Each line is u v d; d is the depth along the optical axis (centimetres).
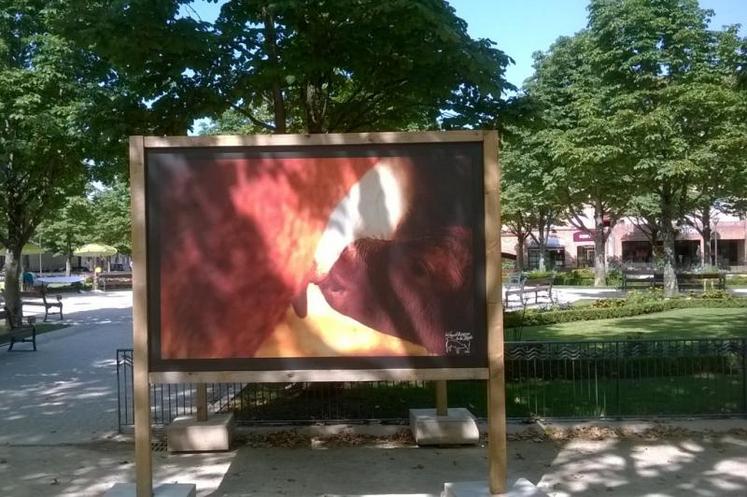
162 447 750
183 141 519
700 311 2088
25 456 717
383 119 980
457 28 795
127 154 895
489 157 524
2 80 1502
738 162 2494
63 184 1853
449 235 526
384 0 732
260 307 524
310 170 527
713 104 2281
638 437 757
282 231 525
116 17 750
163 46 761
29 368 1298
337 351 524
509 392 916
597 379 855
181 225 523
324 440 764
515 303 2397
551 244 6425
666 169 2344
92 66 1248
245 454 720
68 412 914
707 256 4788
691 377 941
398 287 525
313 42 825
